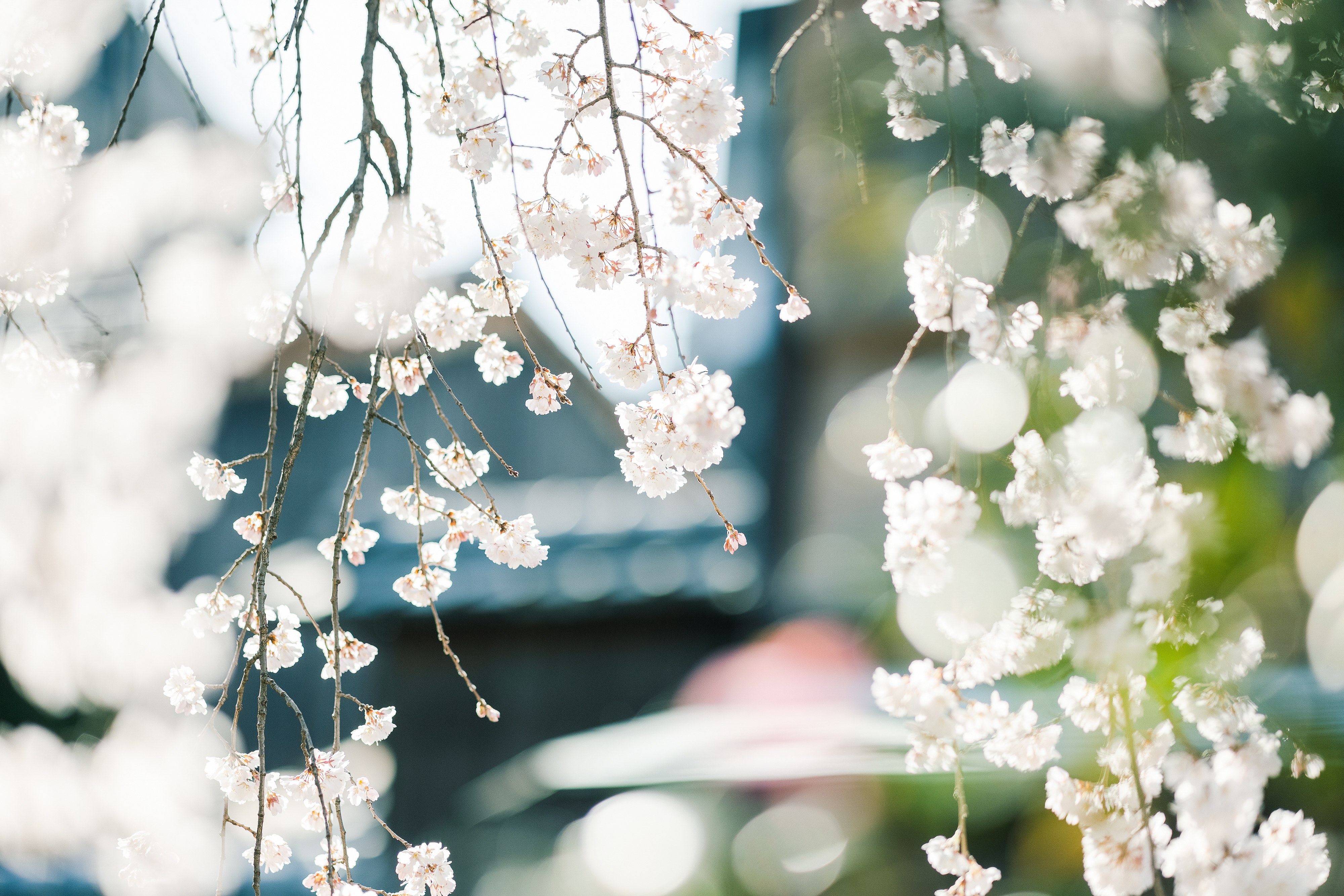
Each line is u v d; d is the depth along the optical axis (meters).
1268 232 1.13
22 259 1.54
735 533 1.33
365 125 1.17
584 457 7.24
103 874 4.92
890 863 2.65
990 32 1.18
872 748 2.88
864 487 4.83
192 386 4.49
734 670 4.55
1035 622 1.19
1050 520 1.19
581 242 1.38
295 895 5.15
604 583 5.21
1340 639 1.06
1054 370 1.25
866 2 1.23
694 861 2.83
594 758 3.65
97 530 4.71
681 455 1.29
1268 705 1.37
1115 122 1.16
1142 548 1.23
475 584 5.48
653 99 1.39
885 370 4.81
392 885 5.12
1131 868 1.17
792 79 4.60
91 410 4.04
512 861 3.27
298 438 1.12
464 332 1.45
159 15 1.45
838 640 4.42
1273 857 1.10
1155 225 1.10
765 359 5.07
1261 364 1.10
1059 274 1.22
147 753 5.18
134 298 3.76
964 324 1.18
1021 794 2.26
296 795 1.31
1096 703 1.21
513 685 5.39
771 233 4.98
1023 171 1.19
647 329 1.26
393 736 5.48
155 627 5.40
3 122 1.54
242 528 1.45
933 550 1.13
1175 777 1.13
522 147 1.36
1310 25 1.22
